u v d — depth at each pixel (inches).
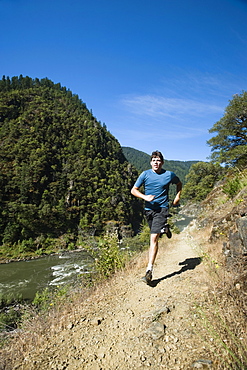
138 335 79.3
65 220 3294.8
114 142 7539.4
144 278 127.8
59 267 1459.2
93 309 109.9
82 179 4443.9
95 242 246.7
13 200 3390.7
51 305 148.4
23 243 2422.5
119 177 5374.0
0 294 898.1
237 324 70.5
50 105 7175.2
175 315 88.6
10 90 7455.7
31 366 68.9
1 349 88.7
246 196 215.8
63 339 84.2
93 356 71.1
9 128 5310.0
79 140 5876.0
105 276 189.6
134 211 4591.5
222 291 97.1
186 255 209.6
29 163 4239.7
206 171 2138.3
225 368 54.4
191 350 65.6
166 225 128.4
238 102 1046.4
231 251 132.3
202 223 429.7
